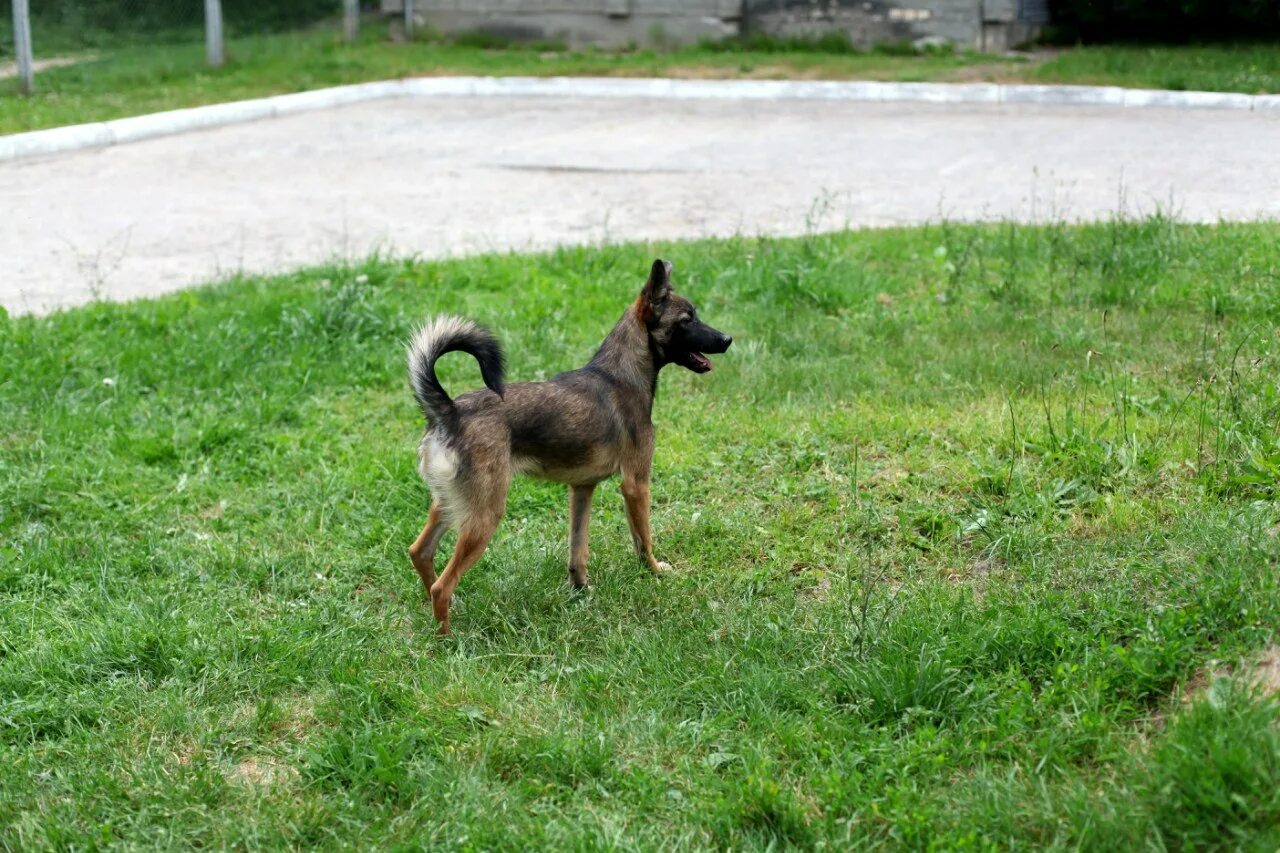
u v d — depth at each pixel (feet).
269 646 15.99
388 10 71.26
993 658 14.15
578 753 13.29
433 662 15.58
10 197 41.01
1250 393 20.61
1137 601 14.67
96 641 16.03
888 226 34.30
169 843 12.37
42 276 32.53
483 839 12.10
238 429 22.61
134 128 50.44
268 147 48.32
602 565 18.16
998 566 17.17
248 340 26.30
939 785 12.37
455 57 65.82
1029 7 62.49
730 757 13.15
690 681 14.56
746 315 27.76
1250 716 11.64
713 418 22.80
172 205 39.70
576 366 25.30
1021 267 29.53
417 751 13.80
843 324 26.99
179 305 28.73
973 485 19.35
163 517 20.04
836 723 13.43
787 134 47.88
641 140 47.62
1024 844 11.25
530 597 17.21
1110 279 28.14
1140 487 18.63
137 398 24.35
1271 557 14.94
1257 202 34.42
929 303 27.99
